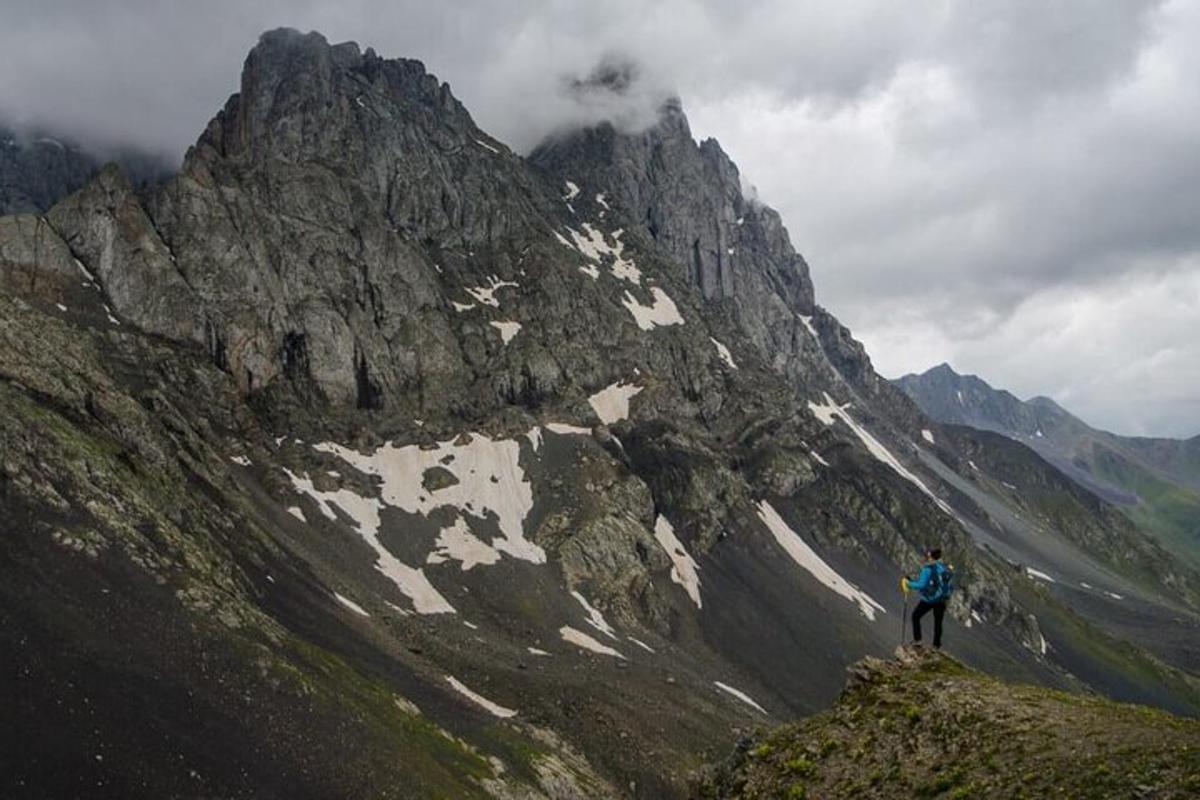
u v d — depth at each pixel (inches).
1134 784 818.8
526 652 4500.5
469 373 7416.3
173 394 5467.5
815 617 6235.2
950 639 6825.8
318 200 7470.5
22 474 2910.9
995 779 922.7
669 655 5172.2
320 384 6619.1
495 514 6122.1
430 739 2972.4
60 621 2431.1
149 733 2236.7
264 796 2251.5
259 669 2694.4
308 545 4781.0
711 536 6747.1
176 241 6520.7
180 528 3513.8
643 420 7800.2
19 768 1953.7
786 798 1077.8
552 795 3105.3
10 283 5511.8
